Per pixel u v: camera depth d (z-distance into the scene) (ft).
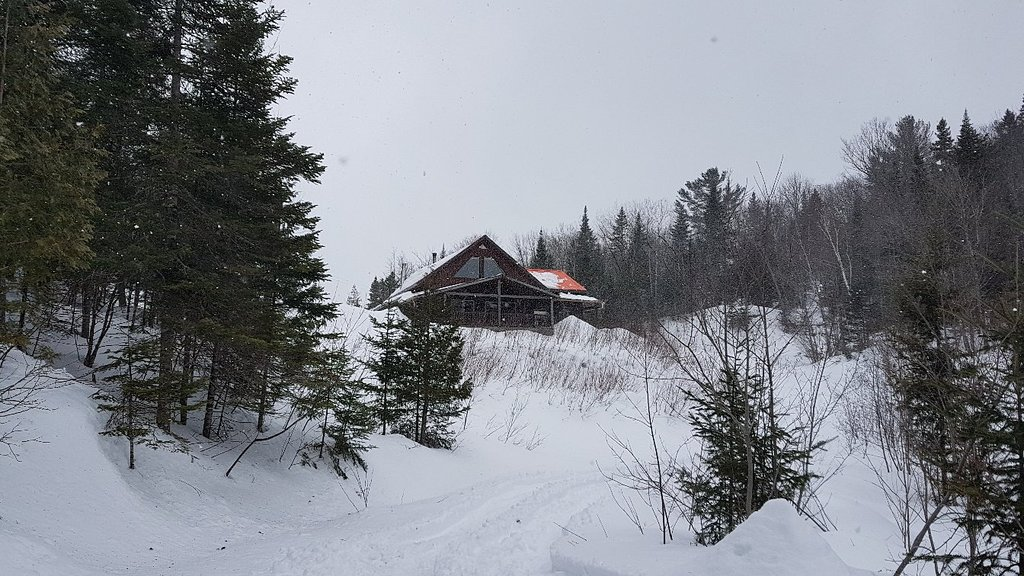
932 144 137.49
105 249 37.58
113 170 41.65
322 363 47.47
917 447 21.38
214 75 44.34
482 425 72.59
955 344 24.08
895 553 26.12
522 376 89.35
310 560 26.45
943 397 20.76
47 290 34.17
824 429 53.98
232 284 41.96
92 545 28.45
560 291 161.17
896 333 29.48
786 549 15.92
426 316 62.39
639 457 67.46
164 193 40.14
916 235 47.06
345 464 51.85
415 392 61.93
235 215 44.80
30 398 35.35
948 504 18.61
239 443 48.67
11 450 31.48
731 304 23.08
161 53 45.14
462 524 32.53
